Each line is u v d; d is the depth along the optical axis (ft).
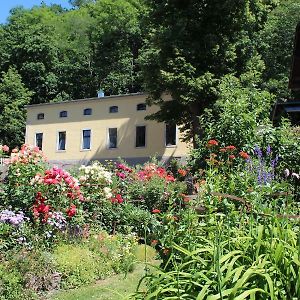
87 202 31.58
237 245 8.45
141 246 28.43
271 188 13.80
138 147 104.12
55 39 180.34
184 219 11.96
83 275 23.15
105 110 110.01
